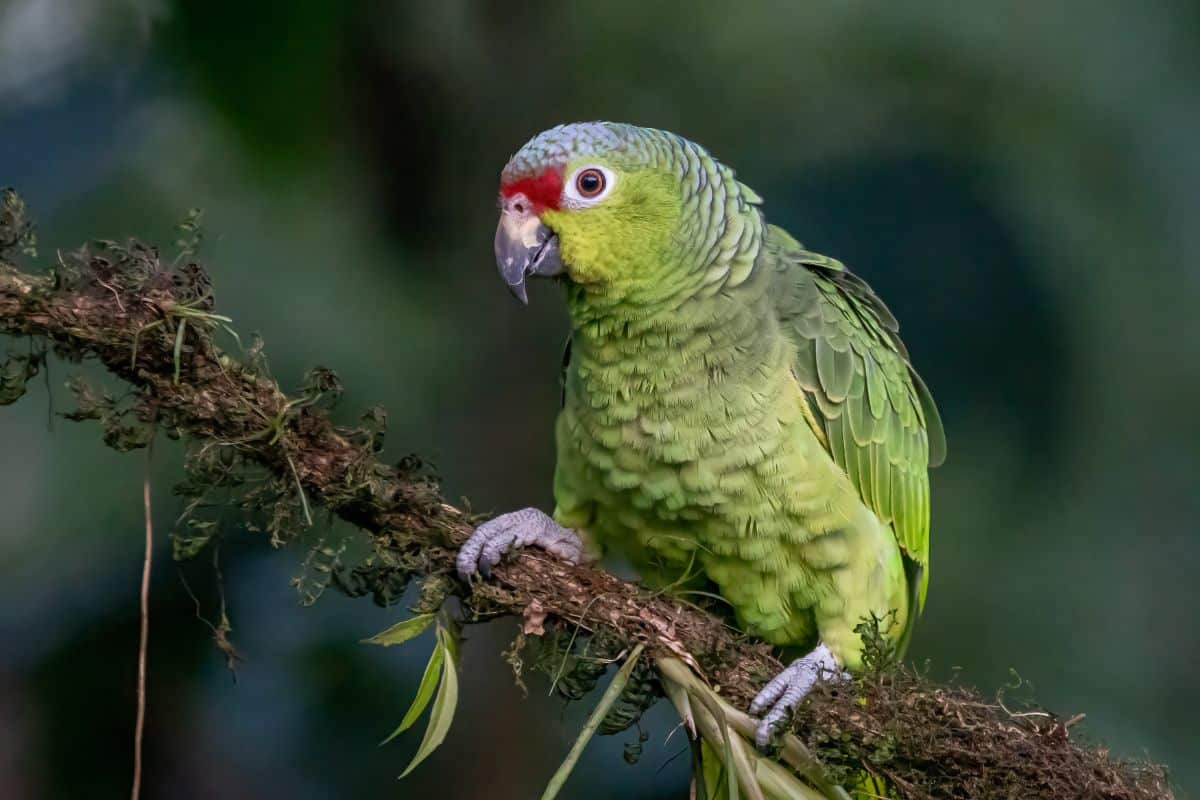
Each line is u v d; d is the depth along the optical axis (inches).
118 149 451.5
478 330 449.4
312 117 411.8
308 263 442.3
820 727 224.7
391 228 453.1
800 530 270.5
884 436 292.2
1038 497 508.7
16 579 436.1
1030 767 215.9
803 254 298.8
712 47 465.1
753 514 268.8
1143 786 217.3
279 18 392.5
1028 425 516.1
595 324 270.5
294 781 441.7
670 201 266.1
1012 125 480.1
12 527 435.8
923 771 221.1
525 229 269.4
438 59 433.1
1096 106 470.9
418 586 238.8
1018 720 220.8
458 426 444.1
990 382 521.0
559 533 275.1
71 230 440.5
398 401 440.1
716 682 235.9
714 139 480.7
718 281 267.1
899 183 508.1
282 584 450.9
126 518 433.4
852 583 275.1
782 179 508.7
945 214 511.5
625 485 271.7
